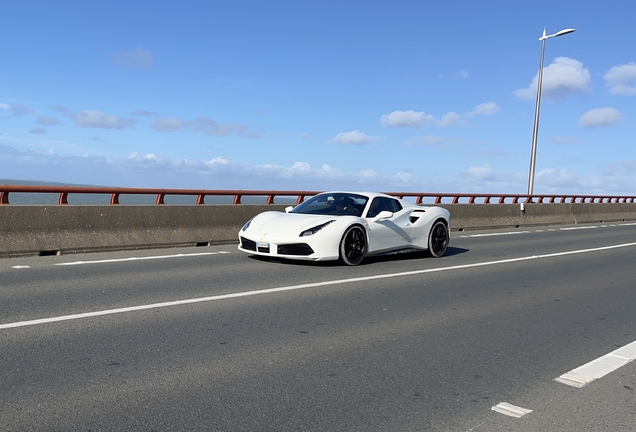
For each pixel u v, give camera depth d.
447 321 5.93
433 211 11.08
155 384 3.80
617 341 5.39
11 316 5.34
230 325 5.37
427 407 3.62
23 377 3.82
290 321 5.62
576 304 7.09
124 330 5.04
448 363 4.54
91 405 3.42
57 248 9.58
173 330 5.11
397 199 10.77
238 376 4.03
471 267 9.91
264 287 7.25
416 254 11.48
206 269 8.48
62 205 9.80
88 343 4.61
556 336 5.50
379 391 3.86
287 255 8.97
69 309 5.69
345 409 3.54
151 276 7.74
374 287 7.61
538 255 12.09
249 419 3.32
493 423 3.41
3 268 7.99
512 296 7.45
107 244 10.21
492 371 4.38
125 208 10.61
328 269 8.93
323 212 9.87
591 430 3.36
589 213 26.92
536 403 3.75
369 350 4.79
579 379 4.25
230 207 12.43
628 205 30.47
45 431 3.06
